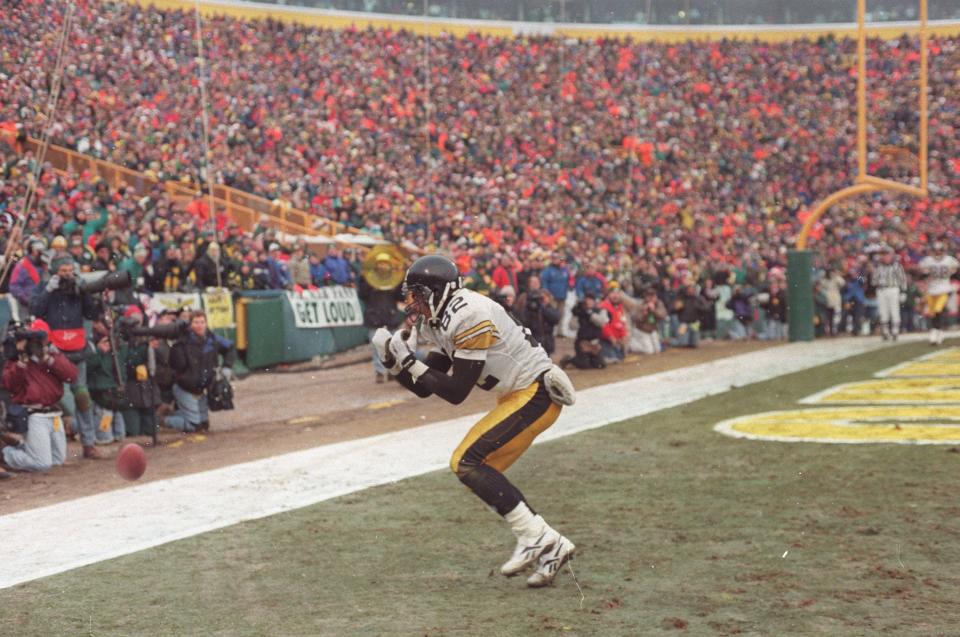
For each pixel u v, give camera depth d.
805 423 24.84
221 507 17.58
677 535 14.83
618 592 12.20
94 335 24.98
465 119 78.44
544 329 39.16
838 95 97.56
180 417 26.92
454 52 86.62
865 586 12.16
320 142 66.62
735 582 12.47
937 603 11.45
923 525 14.94
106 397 25.03
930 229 83.38
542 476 19.45
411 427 26.66
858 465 19.47
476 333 12.18
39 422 22.08
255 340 38.78
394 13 89.88
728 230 75.00
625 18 101.19
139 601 12.37
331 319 43.28
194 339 26.86
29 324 22.09
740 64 97.56
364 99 75.19
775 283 54.16
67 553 14.86
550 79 88.38
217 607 12.03
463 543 14.78
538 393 12.89
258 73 72.00
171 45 68.00
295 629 11.15
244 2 78.81
